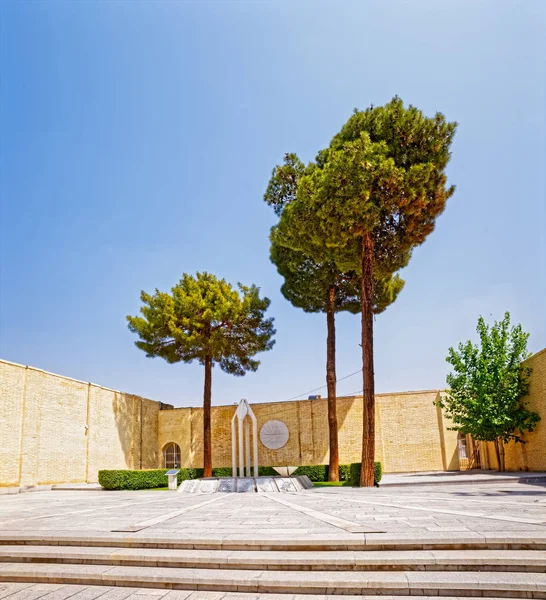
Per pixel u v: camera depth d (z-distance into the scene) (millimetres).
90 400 25250
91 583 6340
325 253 20562
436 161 18281
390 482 18531
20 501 15078
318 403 29016
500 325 21719
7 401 20156
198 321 26844
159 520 8930
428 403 27797
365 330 18625
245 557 6379
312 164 19922
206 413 26828
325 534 6984
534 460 20344
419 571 5977
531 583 5422
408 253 21359
